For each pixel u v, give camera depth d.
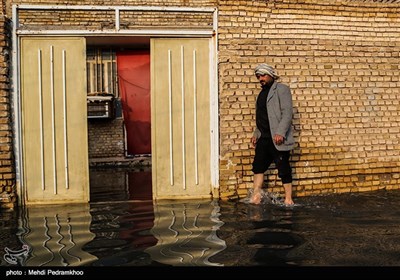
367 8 6.24
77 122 5.76
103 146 14.38
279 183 5.95
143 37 5.93
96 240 3.87
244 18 5.91
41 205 5.61
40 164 5.66
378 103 6.29
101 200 6.01
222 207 5.27
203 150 5.98
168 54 5.91
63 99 5.72
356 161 6.18
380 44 6.30
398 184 6.34
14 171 5.54
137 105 12.12
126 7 5.73
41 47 5.67
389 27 6.33
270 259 3.29
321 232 4.01
